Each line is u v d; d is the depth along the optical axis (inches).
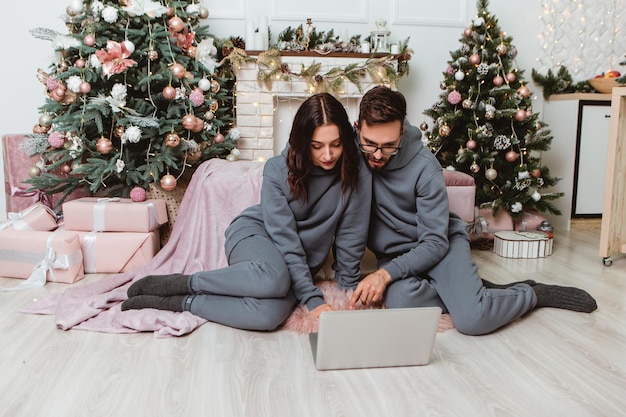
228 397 49.9
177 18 102.9
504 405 48.9
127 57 97.1
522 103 118.6
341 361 55.3
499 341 62.9
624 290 82.8
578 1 140.4
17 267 85.3
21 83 126.1
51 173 107.3
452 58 127.6
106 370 54.9
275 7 129.0
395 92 60.8
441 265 67.7
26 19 124.1
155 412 47.3
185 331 63.2
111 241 89.6
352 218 69.4
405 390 51.6
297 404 48.9
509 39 120.1
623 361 57.9
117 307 69.9
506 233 110.0
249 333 64.4
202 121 103.9
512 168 118.3
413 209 70.1
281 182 66.4
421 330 55.4
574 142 128.6
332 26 132.2
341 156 64.2
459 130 122.1
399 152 66.4
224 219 88.8
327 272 82.7
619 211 97.0
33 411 47.2
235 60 117.9
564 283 86.8
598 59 142.0
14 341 61.8
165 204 98.3
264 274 62.2
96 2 98.9
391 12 134.1
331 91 122.6
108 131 104.6
